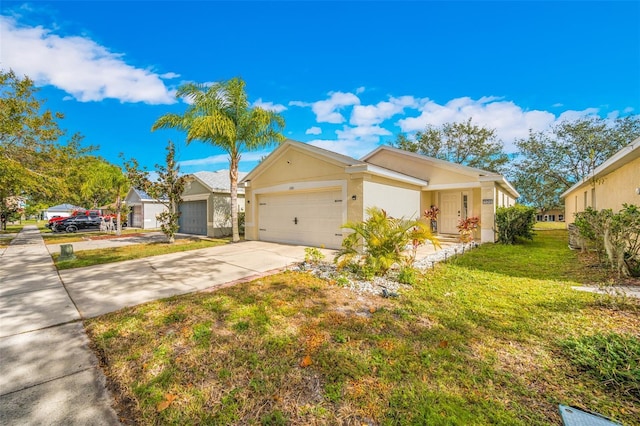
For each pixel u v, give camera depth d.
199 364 2.60
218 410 2.04
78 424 1.93
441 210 13.71
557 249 9.04
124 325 3.48
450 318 3.54
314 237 9.97
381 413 1.98
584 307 3.80
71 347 3.01
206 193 14.84
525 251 8.69
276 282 5.24
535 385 2.25
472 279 5.33
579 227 6.79
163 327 3.41
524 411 1.97
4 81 12.30
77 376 2.49
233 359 2.67
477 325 3.33
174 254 8.85
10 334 3.31
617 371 2.26
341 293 4.58
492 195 10.80
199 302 4.21
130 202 26.09
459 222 12.23
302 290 4.74
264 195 11.97
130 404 2.14
